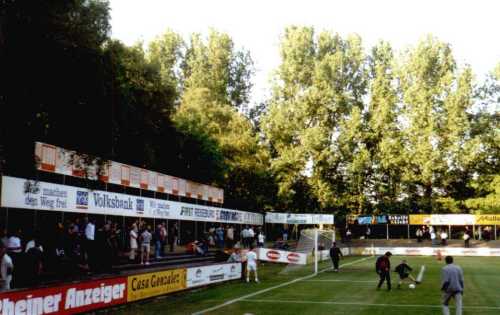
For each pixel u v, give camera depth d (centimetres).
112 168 3058
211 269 2995
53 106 2264
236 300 2384
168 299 2412
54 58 2156
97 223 3578
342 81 7812
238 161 6419
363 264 4769
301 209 7612
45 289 1636
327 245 5791
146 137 4406
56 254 2348
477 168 7569
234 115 6756
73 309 1786
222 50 8269
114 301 2055
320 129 7362
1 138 2134
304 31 7938
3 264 1816
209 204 5903
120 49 4109
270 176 7125
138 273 2242
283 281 3266
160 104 4866
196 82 8088
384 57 8075
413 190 7569
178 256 3678
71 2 2205
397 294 2592
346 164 7531
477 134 7575
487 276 3516
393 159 7369
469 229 7550
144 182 3538
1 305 1444
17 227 2770
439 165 7250
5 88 2106
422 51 7756
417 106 7556
